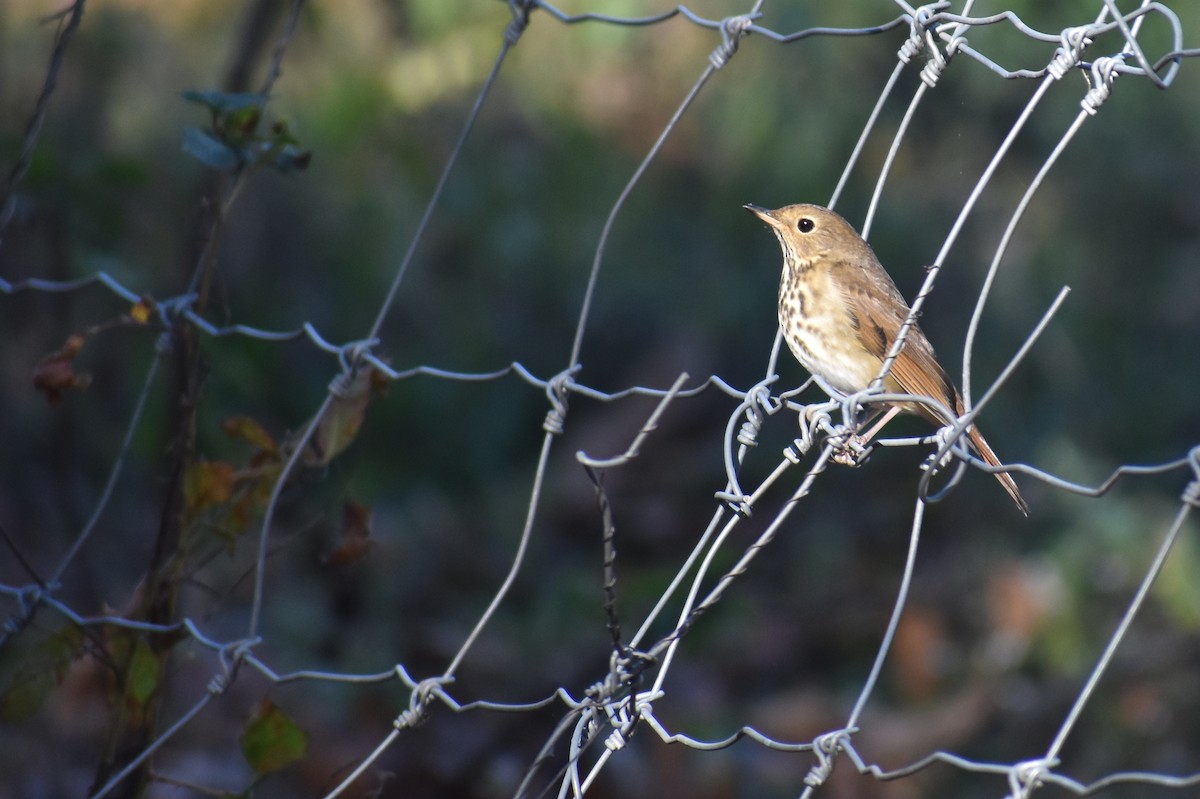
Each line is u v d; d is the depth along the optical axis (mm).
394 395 12859
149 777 6117
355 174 13398
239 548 10062
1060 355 13312
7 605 9383
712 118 14250
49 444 9812
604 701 4852
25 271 9633
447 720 9758
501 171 14031
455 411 13344
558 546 12805
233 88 8297
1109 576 11836
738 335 14133
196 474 6086
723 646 11383
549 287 14195
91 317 9719
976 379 13227
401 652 10594
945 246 4523
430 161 13867
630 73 14828
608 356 14266
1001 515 12977
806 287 7691
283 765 5816
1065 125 12984
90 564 8141
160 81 13398
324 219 13305
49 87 6645
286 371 11477
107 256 7797
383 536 11750
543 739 9695
